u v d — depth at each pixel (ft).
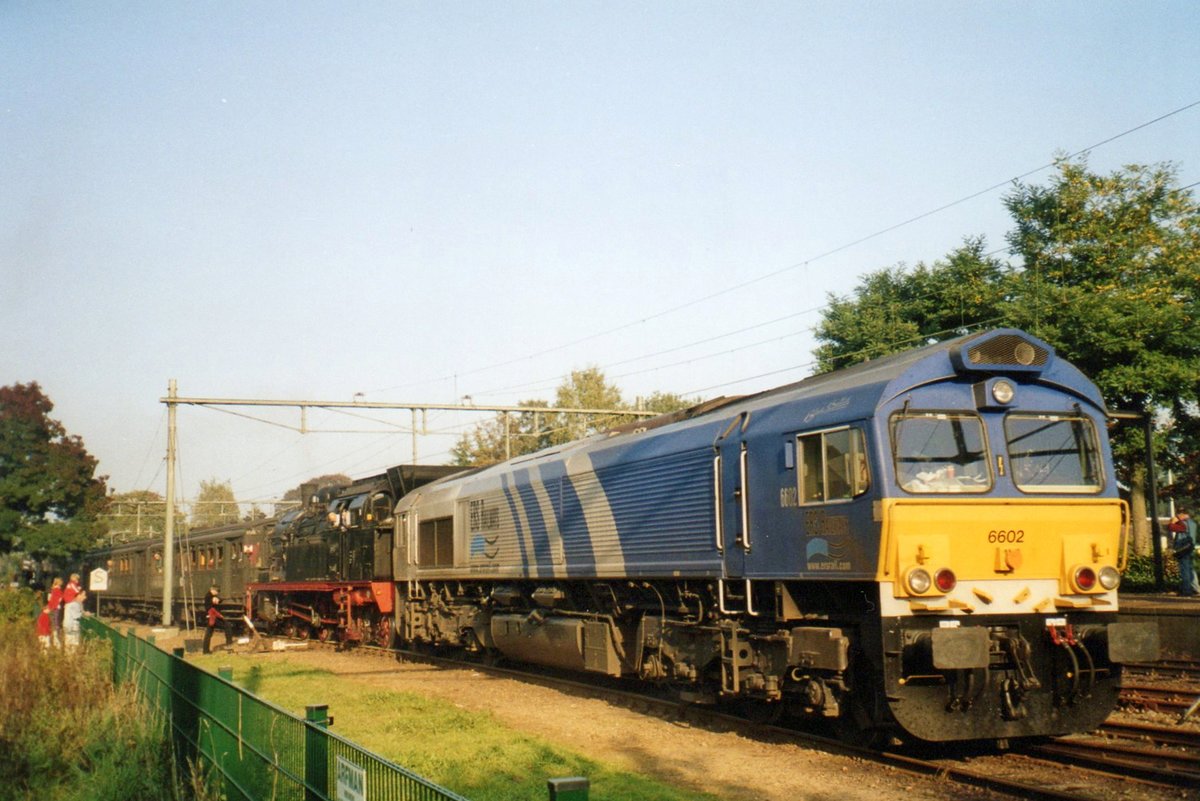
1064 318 94.94
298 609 102.37
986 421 36.11
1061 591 35.70
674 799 30.55
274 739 25.34
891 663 33.83
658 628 47.65
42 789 36.17
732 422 42.65
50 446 112.78
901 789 31.94
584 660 54.75
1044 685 35.12
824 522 36.73
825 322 117.19
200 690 34.53
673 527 45.78
